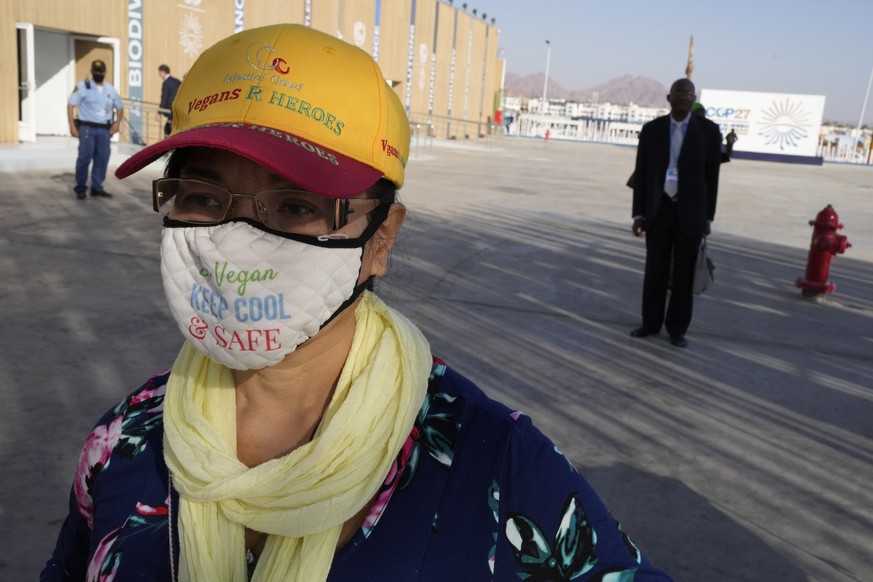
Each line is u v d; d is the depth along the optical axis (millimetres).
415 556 867
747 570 2680
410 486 897
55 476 3004
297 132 855
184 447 935
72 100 9281
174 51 17125
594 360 4840
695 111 5293
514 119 51438
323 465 853
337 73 881
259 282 851
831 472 3457
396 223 989
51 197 9453
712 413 4078
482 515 879
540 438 933
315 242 858
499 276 7051
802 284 7020
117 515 1001
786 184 22422
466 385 980
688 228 4996
